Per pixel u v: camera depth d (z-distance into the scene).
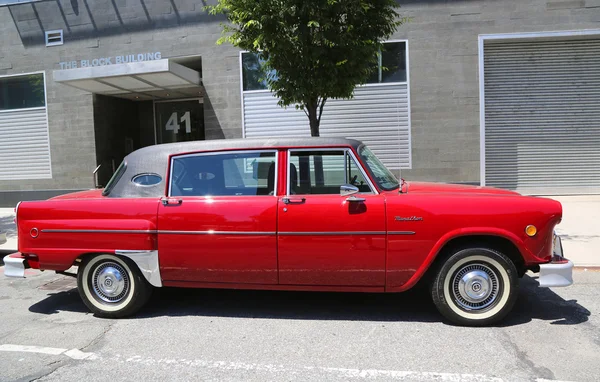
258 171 4.43
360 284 4.24
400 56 11.55
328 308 4.79
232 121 12.20
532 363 3.41
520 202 4.07
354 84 6.92
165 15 12.38
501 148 11.86
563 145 11.77
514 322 4.25
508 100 11.76
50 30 13.08
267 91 11.98
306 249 4.21
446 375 3.24
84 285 4.66
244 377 3.28
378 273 4.17
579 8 11.12
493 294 4.11
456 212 4.05
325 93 6.78
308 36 6.32
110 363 3.57
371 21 6.63
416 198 4.15
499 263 4.03
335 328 4.21
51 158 13.39
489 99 11.76
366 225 4.12
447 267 4.10
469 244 4.15
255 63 12.02
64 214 4.60
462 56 11.42
